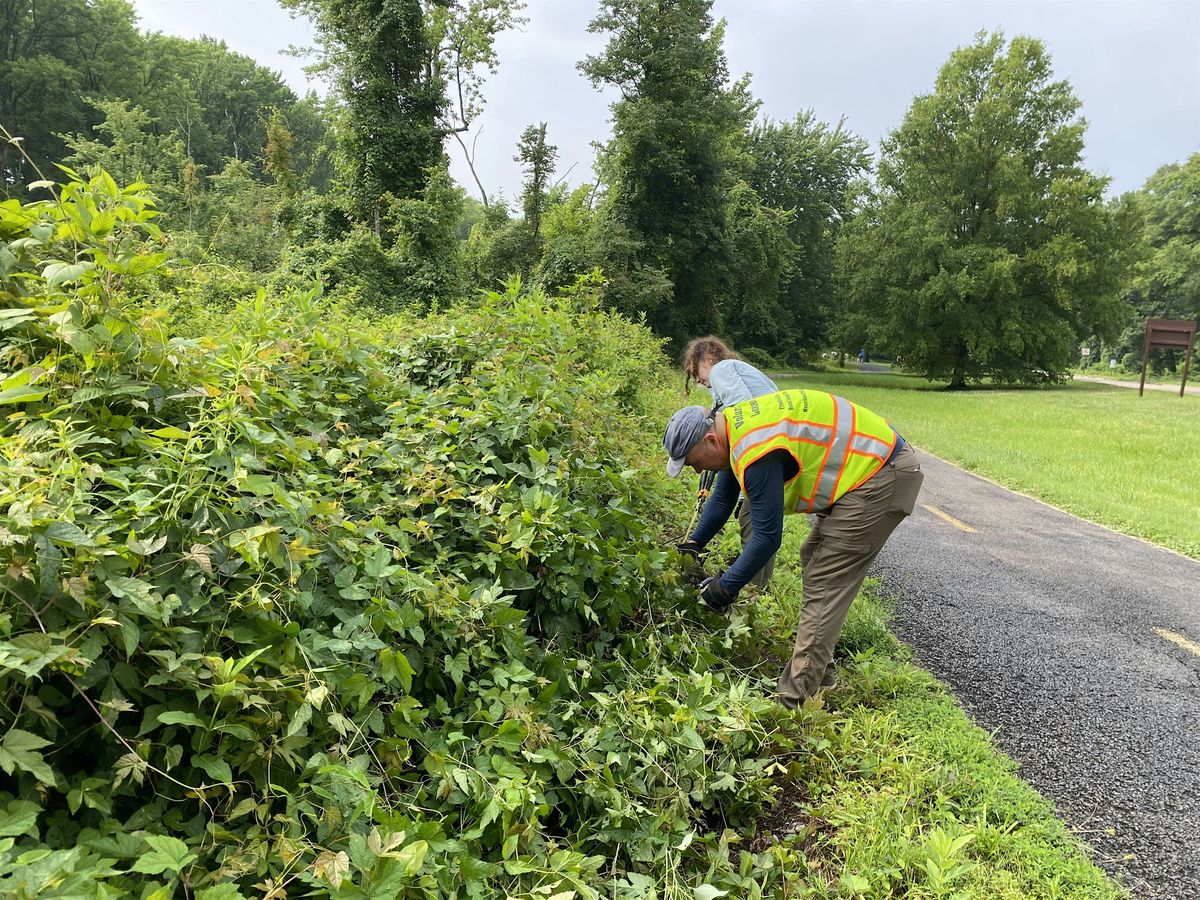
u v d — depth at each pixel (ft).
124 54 171.12
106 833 4.51
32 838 4.28
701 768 8.04
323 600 6.73
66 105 151.64
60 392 6.44
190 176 106.32
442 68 81.15
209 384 7.09
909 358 109.81
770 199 144.97
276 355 8.72
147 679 5.08
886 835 7.46
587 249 79.36
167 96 178.70
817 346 162.50
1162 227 182.50
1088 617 14.90
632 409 21.54
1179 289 169.07
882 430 9.51
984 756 9.20
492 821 6.31
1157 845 7.89
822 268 157.99
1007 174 99.25
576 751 7.64
